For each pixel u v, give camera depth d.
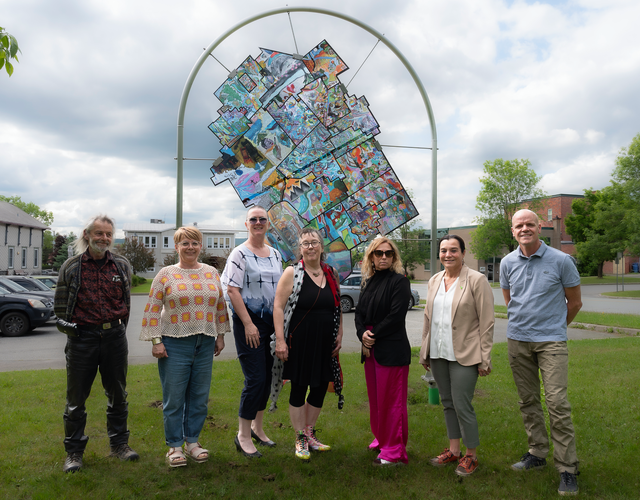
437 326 3.47
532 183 43.72
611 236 33.44
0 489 2.92
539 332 3.30
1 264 39.00
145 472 3.23
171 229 58.59
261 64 5.26
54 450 3.55
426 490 3.02
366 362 3.62
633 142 32.97
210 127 5.23
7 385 5.36
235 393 5.23
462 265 3.51
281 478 3.18
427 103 5.88
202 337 3.43
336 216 5.31
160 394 5.12
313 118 5.30
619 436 3.94
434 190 5.95
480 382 5.82
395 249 3.55
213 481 3.11
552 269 3.30
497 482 3.14
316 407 3.69
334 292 3.61
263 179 5.23
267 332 3.70
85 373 3.28
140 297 24.91
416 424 4.31
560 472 3.03
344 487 3.05
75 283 3.22
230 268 3.59
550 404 3.12
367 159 5.39
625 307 18.92
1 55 3.58
